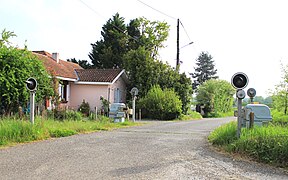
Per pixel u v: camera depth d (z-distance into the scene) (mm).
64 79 28422
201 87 54000
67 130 14352
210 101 51406
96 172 7344
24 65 17516
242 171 7824
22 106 17578
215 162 8781
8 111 16875
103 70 33281
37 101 18812
